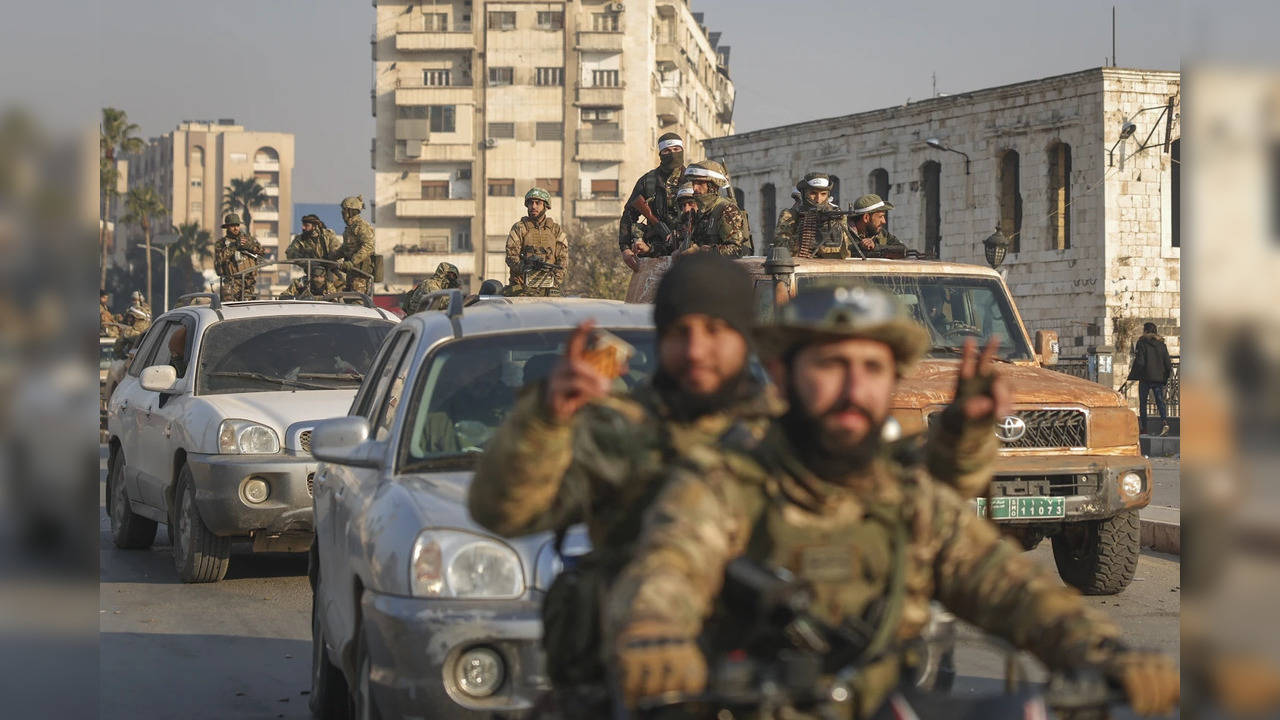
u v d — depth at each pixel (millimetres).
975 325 10359
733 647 2238
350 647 5297
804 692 2064
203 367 10656
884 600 2320
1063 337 46938
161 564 10922
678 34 92312
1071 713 2203
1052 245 47594
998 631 2391
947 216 50188
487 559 4719
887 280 10406
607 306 6207
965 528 2430
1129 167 45781
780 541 2293
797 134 55594
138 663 7227
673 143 12664
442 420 5508
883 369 2311
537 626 4574
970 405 2703
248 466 9430
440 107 89062
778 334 2299
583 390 2455
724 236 12023
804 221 12258
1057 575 9742
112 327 27109
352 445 5629
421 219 89875
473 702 4574
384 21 89875
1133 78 45688
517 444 2506
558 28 88625
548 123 88750
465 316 6031
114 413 12211
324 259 19156
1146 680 2129
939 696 2377
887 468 2414
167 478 10414
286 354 10859
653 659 2002
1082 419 9055
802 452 2316
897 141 51875
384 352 6590
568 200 88625
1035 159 47656
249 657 7441
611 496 2645
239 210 148250
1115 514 8914
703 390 2756
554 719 2547
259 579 10148
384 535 4926
